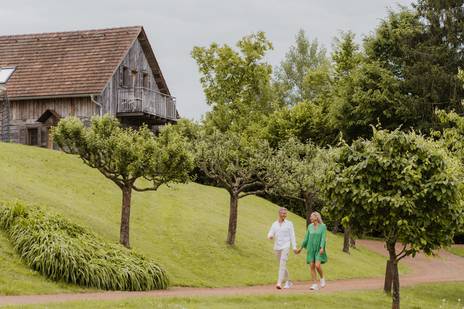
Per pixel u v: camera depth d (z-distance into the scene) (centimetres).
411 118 5200
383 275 3338
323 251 2250
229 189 3102
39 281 1850
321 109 6078
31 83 4619
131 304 1555
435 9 5419
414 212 1691
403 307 1991
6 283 1766
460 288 2673
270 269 2867
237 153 3152
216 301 1731
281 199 5312
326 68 6900
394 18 5606
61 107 4581
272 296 1875
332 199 1770
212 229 3228
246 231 3456
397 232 1728
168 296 1795
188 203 3688
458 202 1734
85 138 2430
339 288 2441
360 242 4847
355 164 1753
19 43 4978
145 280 2073
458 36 5338
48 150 3778
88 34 4916
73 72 4616
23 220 2061
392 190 1714
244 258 2931
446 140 2972
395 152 1725
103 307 1482
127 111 4716
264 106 7156
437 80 5138
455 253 4809
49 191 2956
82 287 1903
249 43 6600
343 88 5647
